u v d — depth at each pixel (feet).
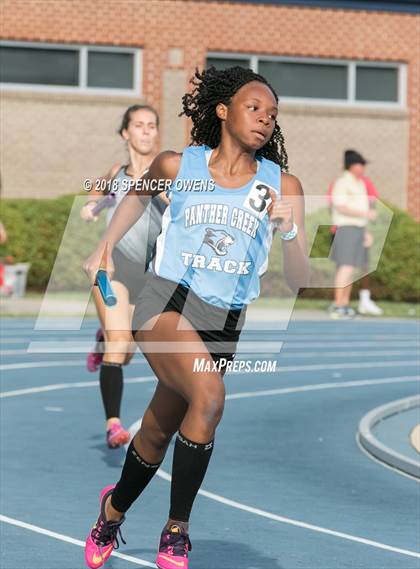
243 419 69.31
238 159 31.68
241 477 52.75
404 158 175.63
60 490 48.67
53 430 63.16
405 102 176.45
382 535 42.88
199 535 42.19
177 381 31.48
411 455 57.88
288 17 171.42
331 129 173.37
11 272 141.08
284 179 31.96
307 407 74.64
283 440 62.69
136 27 167.63
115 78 168.96
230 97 31.58
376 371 93.56
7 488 48.80
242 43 170.30
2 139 163.94
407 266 154.40
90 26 166.50
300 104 172.14
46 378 83.76
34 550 39.40
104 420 66.90
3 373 85.92
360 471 54.90
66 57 167.94
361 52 173.78
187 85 168.66
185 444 31.12
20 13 164.76
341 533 43.04
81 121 166.09
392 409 72.64
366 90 176.45
